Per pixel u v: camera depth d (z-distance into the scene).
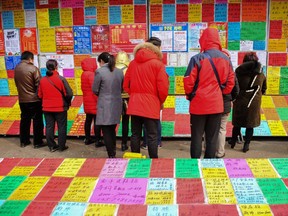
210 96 3.87
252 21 6.19
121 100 4.79
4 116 6.57
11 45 6.72
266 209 2.38
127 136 5.55
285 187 2.64
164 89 4.13
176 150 5.52
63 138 5.57
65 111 5.50
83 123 6.27
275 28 6.20
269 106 6.23
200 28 6.27
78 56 6.61
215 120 3.97
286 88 6.39
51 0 6.45
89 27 6.46
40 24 6.57
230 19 6.21
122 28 6.39
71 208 2.46
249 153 5.30
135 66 4.22
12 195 2.65
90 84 5.41
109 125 4.73
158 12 6.27
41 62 6.72
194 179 2.78
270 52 6.28
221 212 2.36
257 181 2.73
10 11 6.59
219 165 3.01
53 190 2.70
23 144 5.86
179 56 6.41
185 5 6.21
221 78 3.87
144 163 3.08
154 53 4.19
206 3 6.18
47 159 3.24
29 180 2.86
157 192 2.62
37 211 2.44
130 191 2.64
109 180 2.81
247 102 5.08
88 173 2.94
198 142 4.06
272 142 5.79
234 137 5.47
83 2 6.39
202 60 3.83
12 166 3.12
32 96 5.57
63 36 6.56
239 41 6.27
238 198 2.51
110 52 6.52
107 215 2.37
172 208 2.42
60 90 5.34
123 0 6.29
